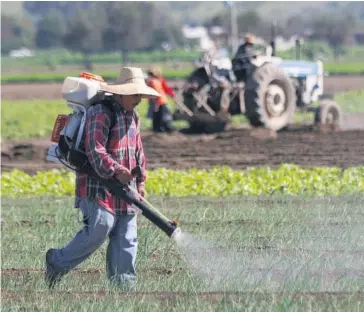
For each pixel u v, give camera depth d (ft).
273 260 102.58
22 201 169.78
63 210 150.20
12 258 111.14
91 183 92.38
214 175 190.29
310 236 117.29
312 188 174.60
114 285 92.94
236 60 282.56
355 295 84.94
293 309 78.95
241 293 87.10
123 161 92.89
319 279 92.79
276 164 224.33
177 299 85.05
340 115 304.30
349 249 109.40
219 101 279.90
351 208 144.36
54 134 94.02
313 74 308.19
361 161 224.53
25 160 251.19
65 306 83.15
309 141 266.16
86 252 94.22
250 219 135.44
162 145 263.49
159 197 171.83
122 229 94.12
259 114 277.03
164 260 107.24
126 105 92.73
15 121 364.38
